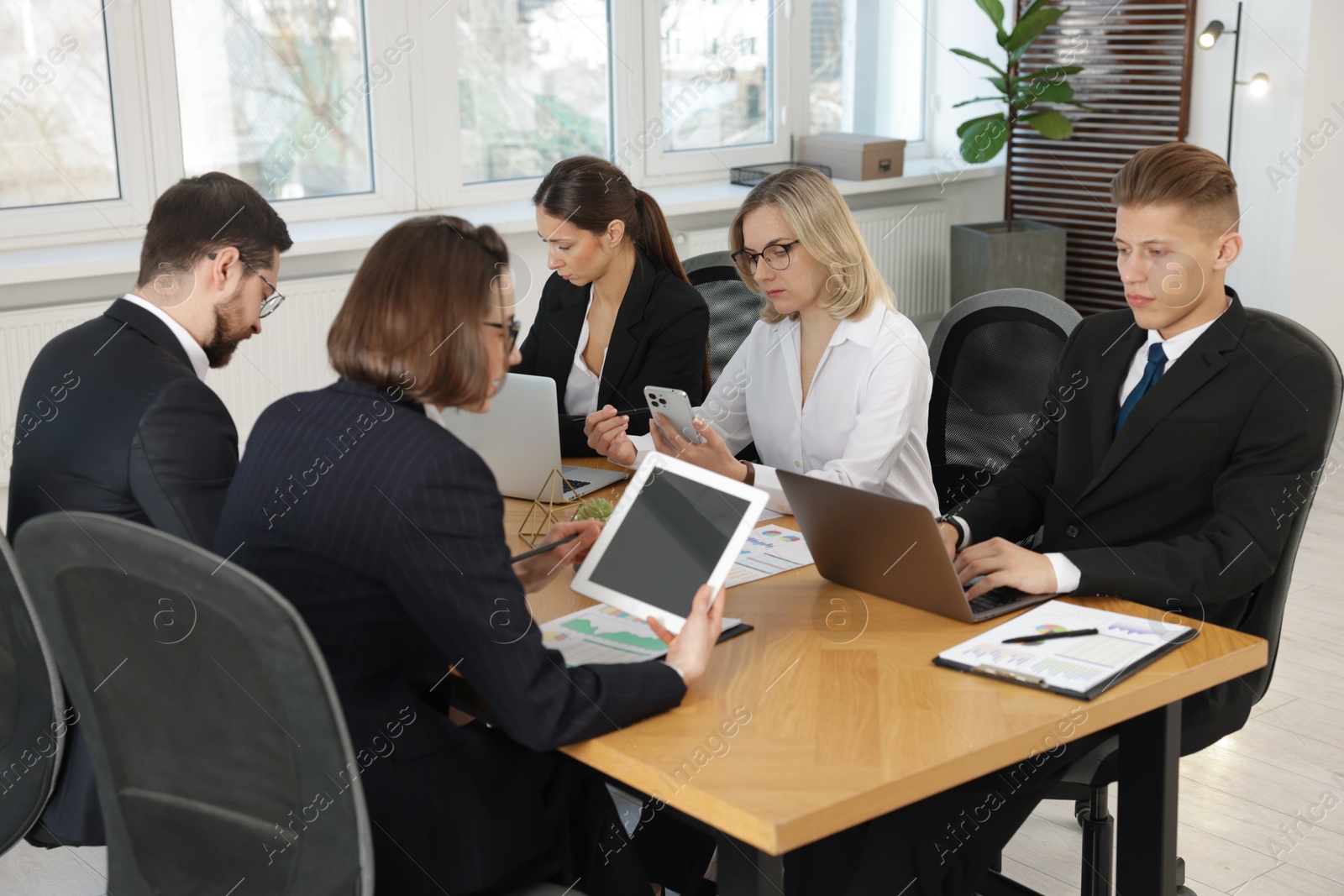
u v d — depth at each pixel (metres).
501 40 4.83
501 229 4.55
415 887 1.44
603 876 1.71
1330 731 2.85
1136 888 1.66
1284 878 2.30
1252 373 1.83
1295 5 5.06
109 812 1.45
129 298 1.96
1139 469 1.90
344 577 1.39
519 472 2.29
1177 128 5.53
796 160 5.89
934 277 6.12
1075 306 6.06
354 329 1.42
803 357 2.43
